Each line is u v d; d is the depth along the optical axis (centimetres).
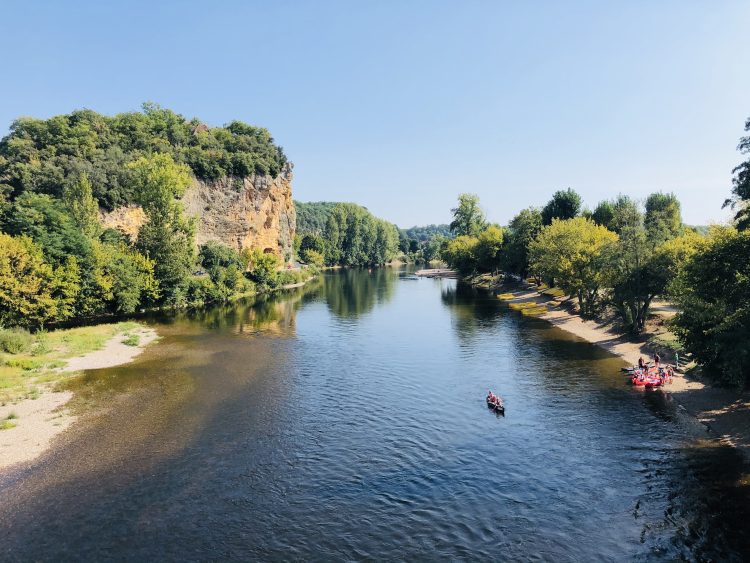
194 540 2183
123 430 3350
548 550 2111
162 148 11994
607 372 4750
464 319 8056
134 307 7800
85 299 6781
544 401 3975
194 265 10231
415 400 4041
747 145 3064
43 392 4062
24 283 5719
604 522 2309
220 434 3331
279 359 5362
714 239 3644
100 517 2348
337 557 2072
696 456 2944
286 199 16675
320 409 3828
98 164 9819
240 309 9375
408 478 2759
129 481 2689
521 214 12838
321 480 2734
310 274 17925
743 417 3384
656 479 2691
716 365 3366
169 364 5034
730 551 2070
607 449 3078
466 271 17012
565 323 7388
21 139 10588
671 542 2144
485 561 2042
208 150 12988
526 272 12406
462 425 3512
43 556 2059
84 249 6800
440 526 2298
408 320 8025
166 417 3597
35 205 6738
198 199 11969
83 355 5250
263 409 3809
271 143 16000
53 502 2469
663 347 5166
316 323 7750
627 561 2027
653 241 5788
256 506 2466
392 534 2238
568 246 7719
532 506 2461
